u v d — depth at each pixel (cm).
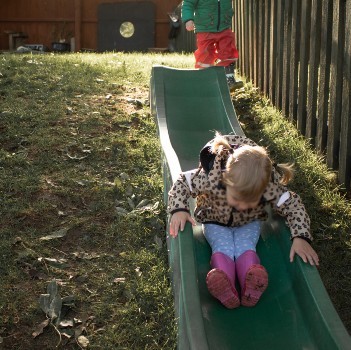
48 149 481
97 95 600
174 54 1090
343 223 397
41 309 330
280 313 303
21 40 1645
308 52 505
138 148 495
